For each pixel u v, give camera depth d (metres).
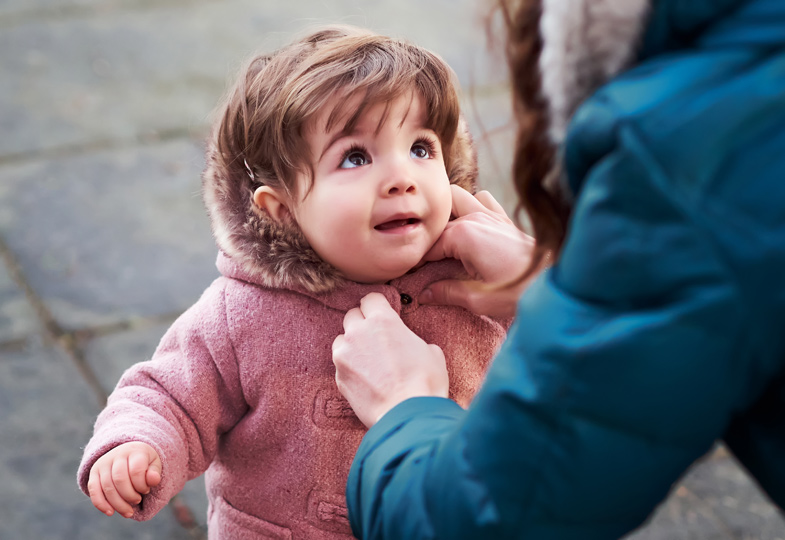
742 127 0.69
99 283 3.00
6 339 2.75
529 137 0.89
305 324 1.35
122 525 2.22
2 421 2.48
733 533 2.25
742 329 0.70
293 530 1.38
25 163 3.59
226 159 1.36
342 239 1.28
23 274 3.02
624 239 0.73
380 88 1.25
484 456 0.81
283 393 1.34
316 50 1.34
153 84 4.13
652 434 0.75
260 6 4.81
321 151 1.27
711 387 0.72
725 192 0.69
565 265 0.78
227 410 1.38
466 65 4.09
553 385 0.76
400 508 0.88
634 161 0.71
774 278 0.68
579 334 0.75
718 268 0.69
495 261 1.30
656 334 0.71
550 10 0.79
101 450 1.25
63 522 2.21
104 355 2.71
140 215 3.33
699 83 0.71
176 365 1.36
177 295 2.96
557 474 0.78
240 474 1.41
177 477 1.32
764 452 0.78
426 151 1.34
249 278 1.37
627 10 0.74
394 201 1.27
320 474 1.35
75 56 4.33
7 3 4.79
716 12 0.72
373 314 1.25
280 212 1.33
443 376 1.18
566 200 0.91
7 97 4.01
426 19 4.58
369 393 1.15
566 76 0.79
